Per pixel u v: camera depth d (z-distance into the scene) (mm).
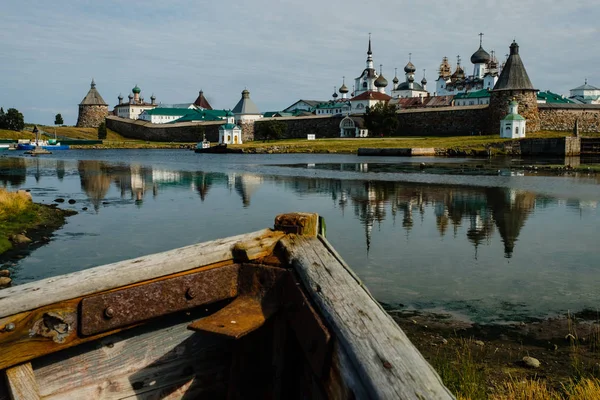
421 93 171125
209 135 132125
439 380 2148
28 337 2609
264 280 3090
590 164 53219
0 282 12062
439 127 110625
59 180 39781
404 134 115688
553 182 35438
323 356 2496
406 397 1965
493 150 76125
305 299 2787
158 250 15633
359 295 2689
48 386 2822
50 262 14250
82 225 19734
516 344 8430
